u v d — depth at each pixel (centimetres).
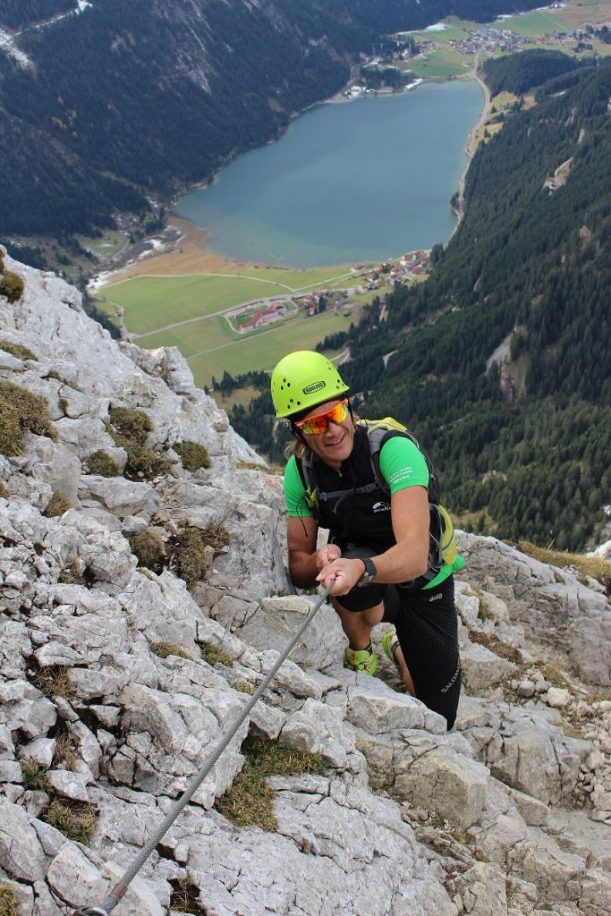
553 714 1149
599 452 14900
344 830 625
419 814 742
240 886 521
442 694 877
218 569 927
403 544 666
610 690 1492
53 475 864
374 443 693
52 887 445
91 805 523
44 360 1152
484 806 791
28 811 500
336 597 815
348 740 732
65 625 620
